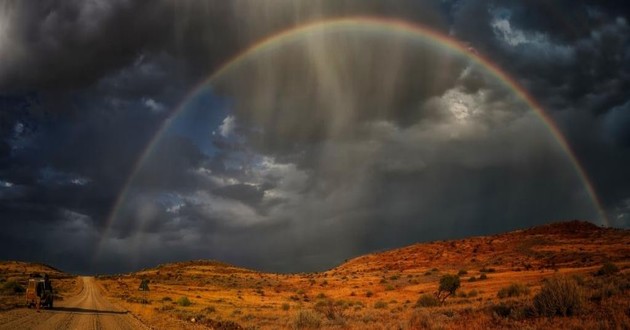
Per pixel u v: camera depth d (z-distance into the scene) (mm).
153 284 124062
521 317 20219
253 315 40344
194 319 32125
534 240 113688
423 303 42031
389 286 78188
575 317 18266
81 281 140625
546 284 20688
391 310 38281
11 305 39031
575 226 121688
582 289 24984
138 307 45688
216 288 108062
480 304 32625
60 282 126188
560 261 84625
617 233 110688
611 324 15734
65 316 32312
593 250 92000
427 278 87438
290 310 49625
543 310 19609
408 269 113688
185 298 57094
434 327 19250
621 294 22703
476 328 18188
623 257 77438
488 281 66438
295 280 126938
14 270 178125
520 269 81875
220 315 40344
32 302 36906
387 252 148000
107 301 56250
